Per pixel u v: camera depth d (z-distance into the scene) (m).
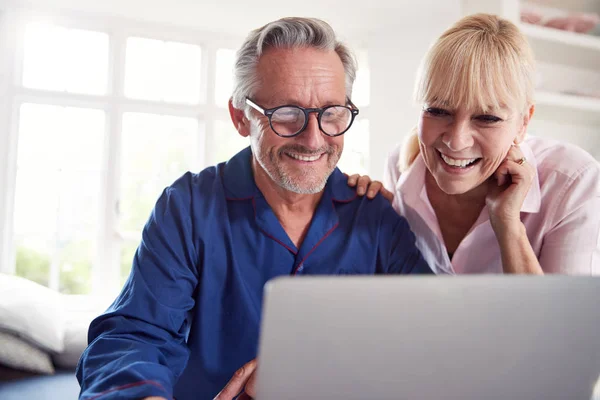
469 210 1.47
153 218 1.23
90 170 4.03
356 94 4.53
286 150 1.17
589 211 1.37
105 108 4.03
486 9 2.73
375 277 0.54
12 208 3.80
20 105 3.86
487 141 1.22
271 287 0.52
